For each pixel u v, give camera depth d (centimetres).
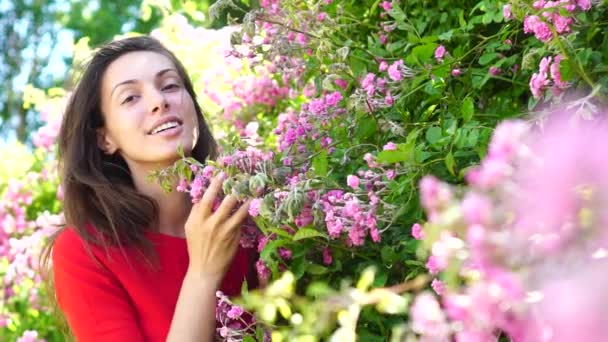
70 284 189
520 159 90
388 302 130
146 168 198
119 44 202
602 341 75
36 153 371
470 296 90
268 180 163
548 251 84
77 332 189
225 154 172
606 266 79
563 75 140
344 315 134
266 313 147
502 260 86
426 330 98
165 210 200
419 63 182
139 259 191
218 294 168
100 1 890
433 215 93
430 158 165
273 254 171
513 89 188
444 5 221
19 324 336
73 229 194
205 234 177
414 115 196
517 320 89
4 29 1077
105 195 192
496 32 207
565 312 76
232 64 280
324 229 163
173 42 321
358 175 183
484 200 88
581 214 82
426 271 154
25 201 354
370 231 164
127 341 183
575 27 153
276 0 222
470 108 159
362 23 219
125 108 194
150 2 344
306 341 142
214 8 205
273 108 296
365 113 186
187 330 175
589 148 81
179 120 194
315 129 195
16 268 329
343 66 191
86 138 202
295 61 206
